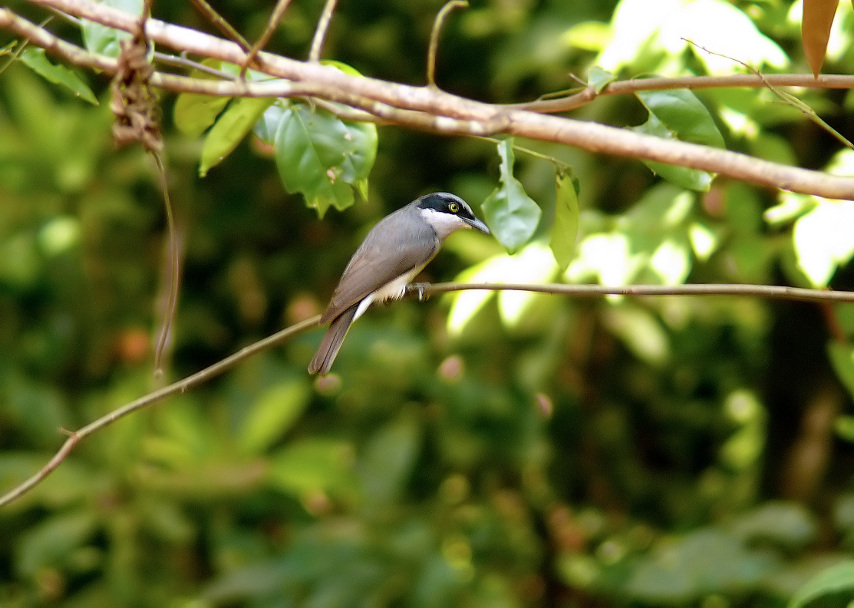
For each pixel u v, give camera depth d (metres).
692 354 12.34
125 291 12.58
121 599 10.97
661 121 5.36
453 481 12.37
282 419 11.28
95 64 4.97
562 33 10.29
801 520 10.20
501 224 5.06
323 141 6.06
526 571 11.91
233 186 12.43
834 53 7.96
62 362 12.49
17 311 12.42
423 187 12.31
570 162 10.29
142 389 11.45
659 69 8.05
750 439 12.87
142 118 4.75
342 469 11.15
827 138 10.30
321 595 10.39
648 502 12.70
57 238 11.45
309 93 4.74
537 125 4.64
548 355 10.67
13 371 12.00
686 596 10.03
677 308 10.86
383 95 4.80
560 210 5.49
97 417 11.61
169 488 10.99
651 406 12.87
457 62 11.86
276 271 12.66
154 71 4.79
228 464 11.07
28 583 11.74
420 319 12.20
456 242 10.82
